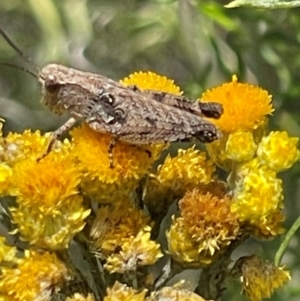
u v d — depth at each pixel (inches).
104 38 8.8
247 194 5.0
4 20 9.1
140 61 8.9
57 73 5.1
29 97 9.1
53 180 4.9
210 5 7.2
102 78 5.1
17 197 4.9
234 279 5.1
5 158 5.1
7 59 9.1
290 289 7.3
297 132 7.6
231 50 7.7
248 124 5.1
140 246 4.9
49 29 8.5
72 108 5.0
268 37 7.6
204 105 5.1
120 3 8.6
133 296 4.8
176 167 5.2
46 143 5.1
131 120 5.0
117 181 4.9
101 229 5.0
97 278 5.0
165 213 5.2
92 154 4.9
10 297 4.9
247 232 5.1
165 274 5.1
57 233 4.9
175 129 5.0
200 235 4.9
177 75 8.6
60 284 5.0
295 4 4.9
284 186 7.7
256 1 4.9
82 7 8.6
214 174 5.2
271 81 7.8
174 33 8.3
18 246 5.1
